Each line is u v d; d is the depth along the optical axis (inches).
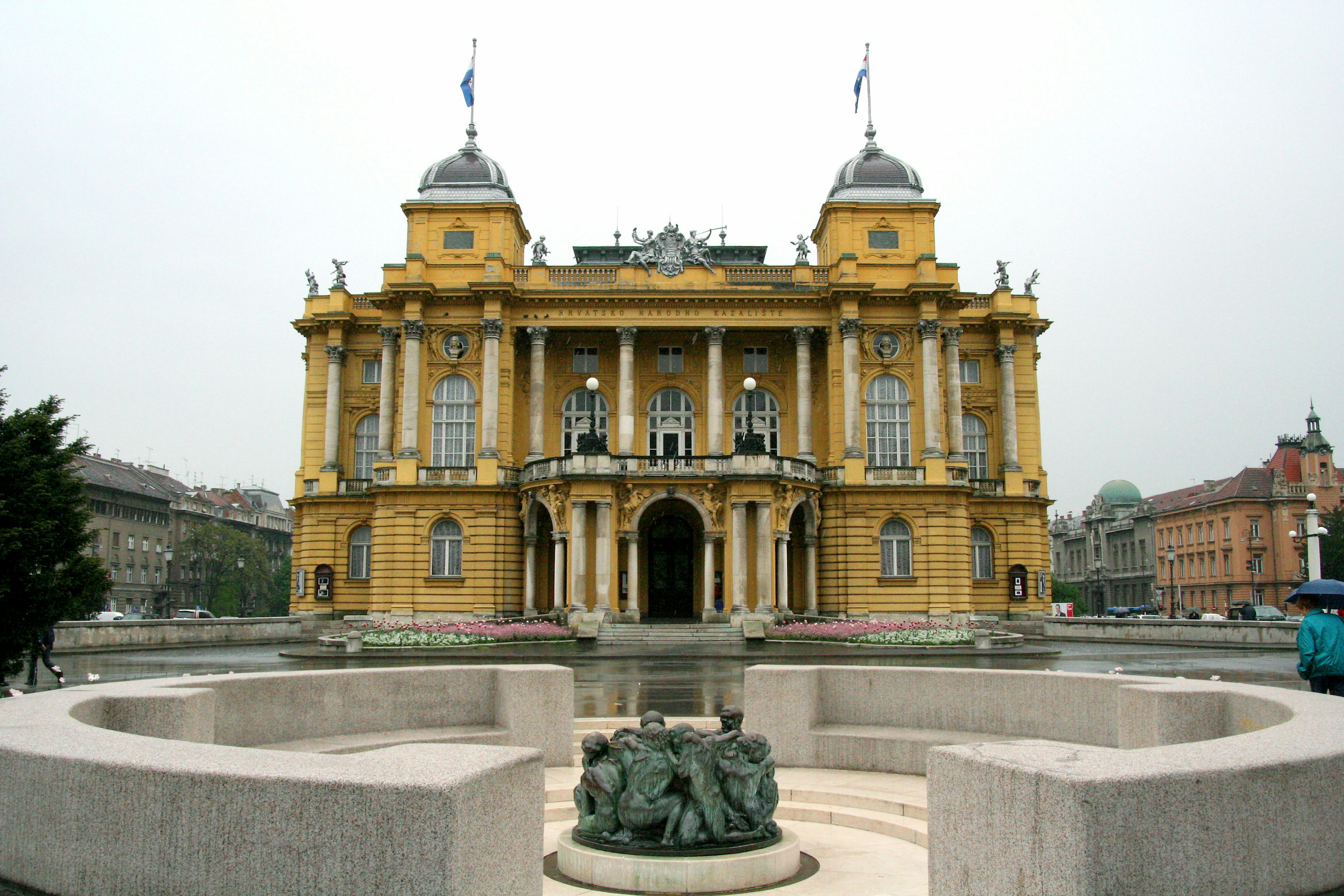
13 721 355.3
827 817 510.6
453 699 631.2
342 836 255.0
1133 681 545.6
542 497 2266.2
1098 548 6599.4
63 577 933.2
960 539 2411.4
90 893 284.0
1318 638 565.3
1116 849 248.2
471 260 2498.8
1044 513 2701.8
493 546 2372.0
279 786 261.7
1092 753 286.8
